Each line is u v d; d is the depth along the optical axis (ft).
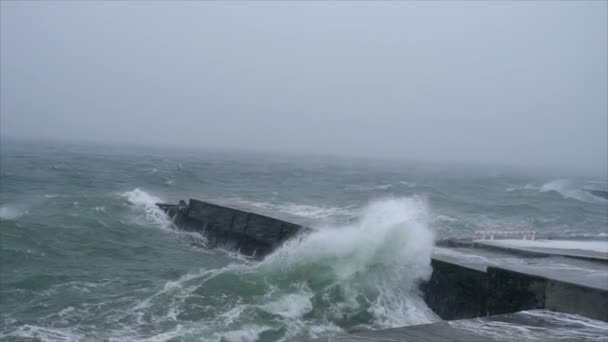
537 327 22.07
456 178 215.10
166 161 220.64
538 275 28.32
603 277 29.12
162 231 57.82
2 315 29.07
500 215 87.30
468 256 36.86
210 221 57.82
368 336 20.02
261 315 28.84
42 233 48.52
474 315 30.66
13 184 94.99
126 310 30.07
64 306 30.73
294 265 35.24
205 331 26.50
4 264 39.24
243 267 37.29
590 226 81.20
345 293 32.14
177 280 36.45
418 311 32.27
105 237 51.08
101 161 192.65
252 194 101.86
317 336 26.81
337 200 94.43
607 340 20.57
